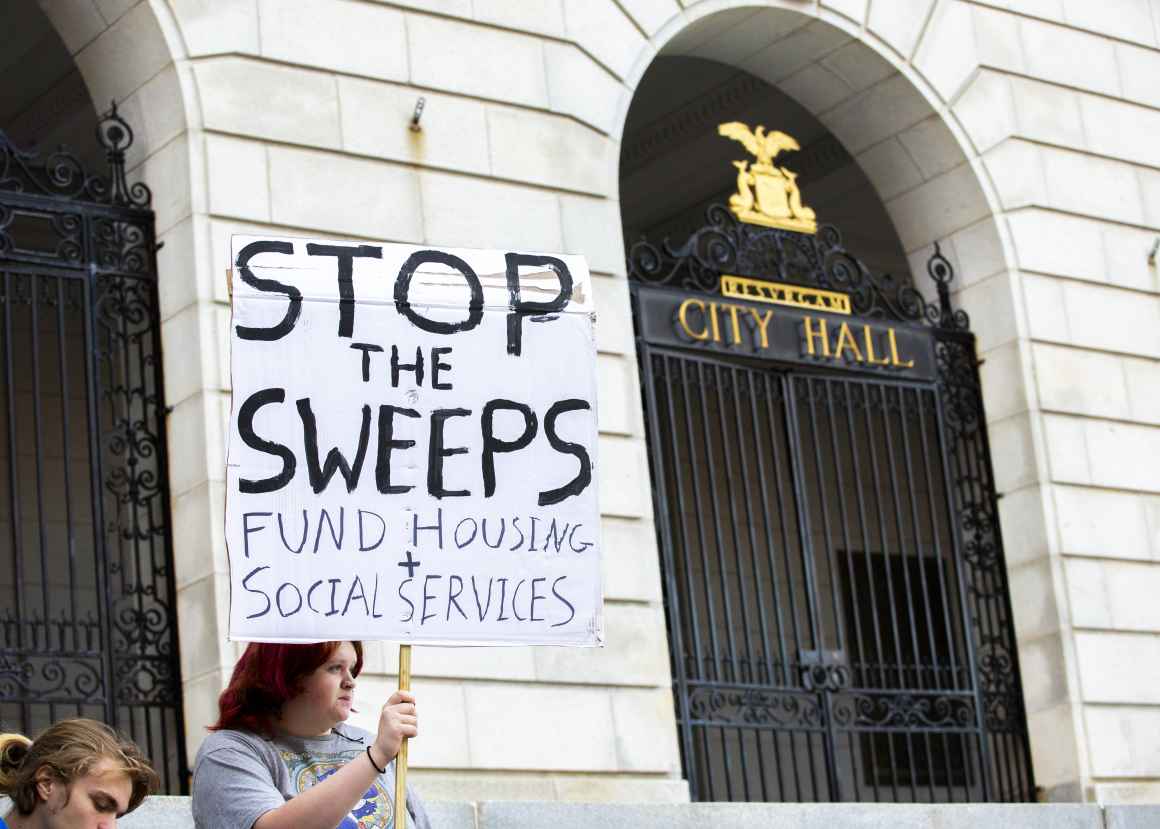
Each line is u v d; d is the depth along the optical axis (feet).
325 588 18.16
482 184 36.70
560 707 34.65
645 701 35.78
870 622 57.67
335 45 35.55
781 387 41.96
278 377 18.52
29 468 46.50
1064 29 47.52
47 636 30.89
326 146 34.94
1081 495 43.91
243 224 33.68
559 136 38.06
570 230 37.68
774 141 43.75
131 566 36.11
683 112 54.44
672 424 39.52
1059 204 45.96
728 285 41.78
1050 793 42.37
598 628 19.02
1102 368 45.32
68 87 47.29
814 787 39.09
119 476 32.60
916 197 46.21
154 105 34.32
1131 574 44.09
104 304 33.35
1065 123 46.73
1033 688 42.96
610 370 37.50
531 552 18.95
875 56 44.27
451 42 37.06
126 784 15.33
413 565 18.49
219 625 31.30
